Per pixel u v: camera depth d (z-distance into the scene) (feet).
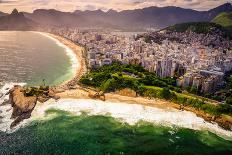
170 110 636.48
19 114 582.76
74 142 480.64
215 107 618.44
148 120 581.53
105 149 462.60
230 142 504.84
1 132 506.48
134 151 461.78
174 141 500.33
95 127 540.11
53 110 612.29
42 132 511.40
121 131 529.04
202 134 530.68
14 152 442.91
